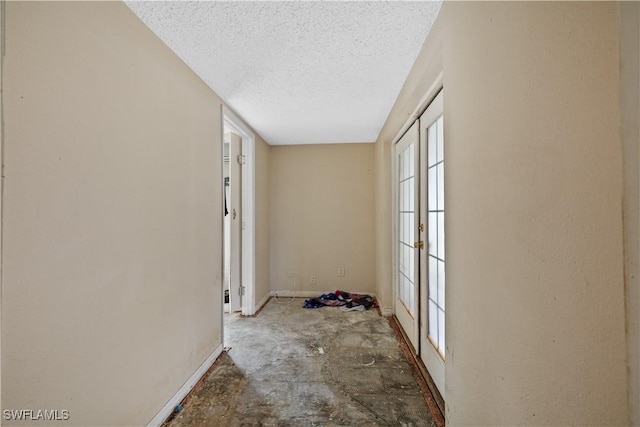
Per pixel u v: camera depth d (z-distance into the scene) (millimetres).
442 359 1582
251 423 1389
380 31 1359
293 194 3688
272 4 1171
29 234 804
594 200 497
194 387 1683
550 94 585
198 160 1789
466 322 994
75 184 942
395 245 2846
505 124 744
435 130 1751
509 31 723
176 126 1547
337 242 3639
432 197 1806
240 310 3012
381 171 3021
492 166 811
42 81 840
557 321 573
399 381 1727
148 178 1312
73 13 938
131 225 1199
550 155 587
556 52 570
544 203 604
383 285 2977
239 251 3012
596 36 492
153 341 1342
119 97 1136
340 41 1438
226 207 3258
